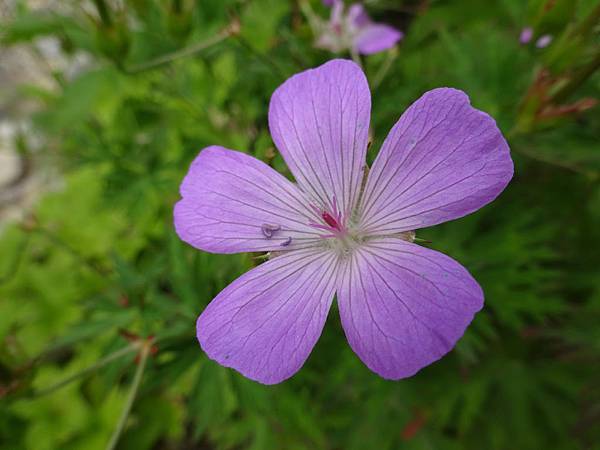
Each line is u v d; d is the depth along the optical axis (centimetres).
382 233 5
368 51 8
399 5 11
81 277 12
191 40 10
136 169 10
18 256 11
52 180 14
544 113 6
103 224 12
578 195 9
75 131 10
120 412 11
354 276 5
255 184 5
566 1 6
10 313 11
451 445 9
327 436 9
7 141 15
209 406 7
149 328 7
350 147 5
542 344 9
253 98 9
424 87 8
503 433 9
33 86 13
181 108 10
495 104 8
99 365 7
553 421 9
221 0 10
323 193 5
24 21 10
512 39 9
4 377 7
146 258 10
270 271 5
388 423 9
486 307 9
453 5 10
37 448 11
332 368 8
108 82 11
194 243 5
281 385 8
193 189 5
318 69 5
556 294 9
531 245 9
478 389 9
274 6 10
